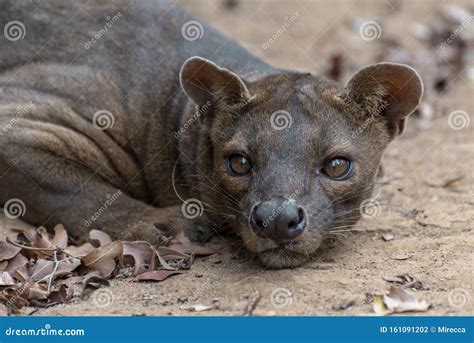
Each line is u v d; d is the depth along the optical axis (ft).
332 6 44.68
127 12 23.25
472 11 43.09
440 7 43.88
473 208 23.03
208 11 42.93
